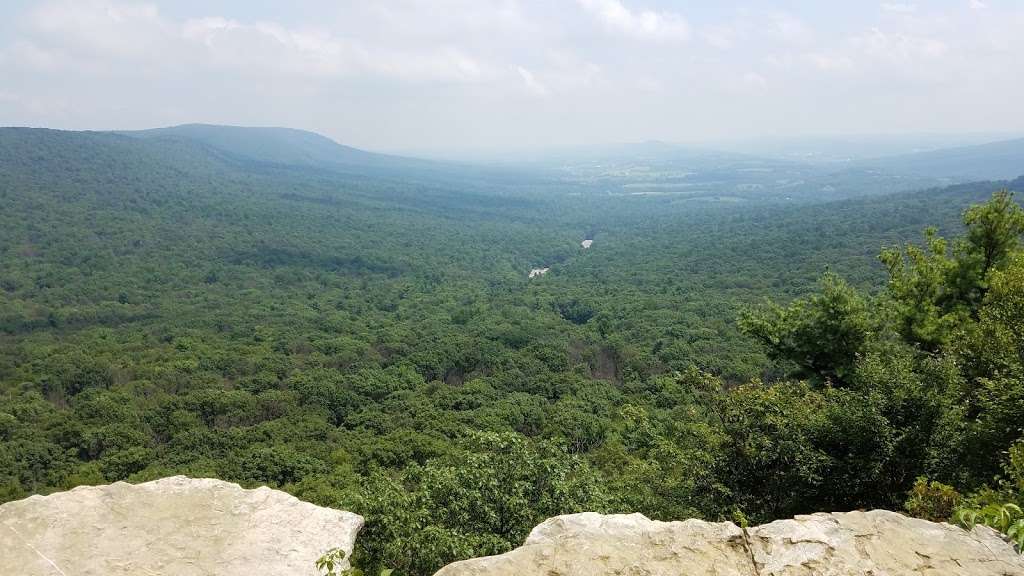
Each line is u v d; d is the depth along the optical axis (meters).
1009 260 13.59
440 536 7.88
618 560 3.58
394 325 83.62
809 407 8.89
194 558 3.77
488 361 61.59
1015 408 7.58
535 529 4.20
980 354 9.70
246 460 35.53
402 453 36.59
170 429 43.47
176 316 86.00
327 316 87.81
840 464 8.21
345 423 46.25
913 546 3.62
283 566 3.76
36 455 37.31
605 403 44.53
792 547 3.63
